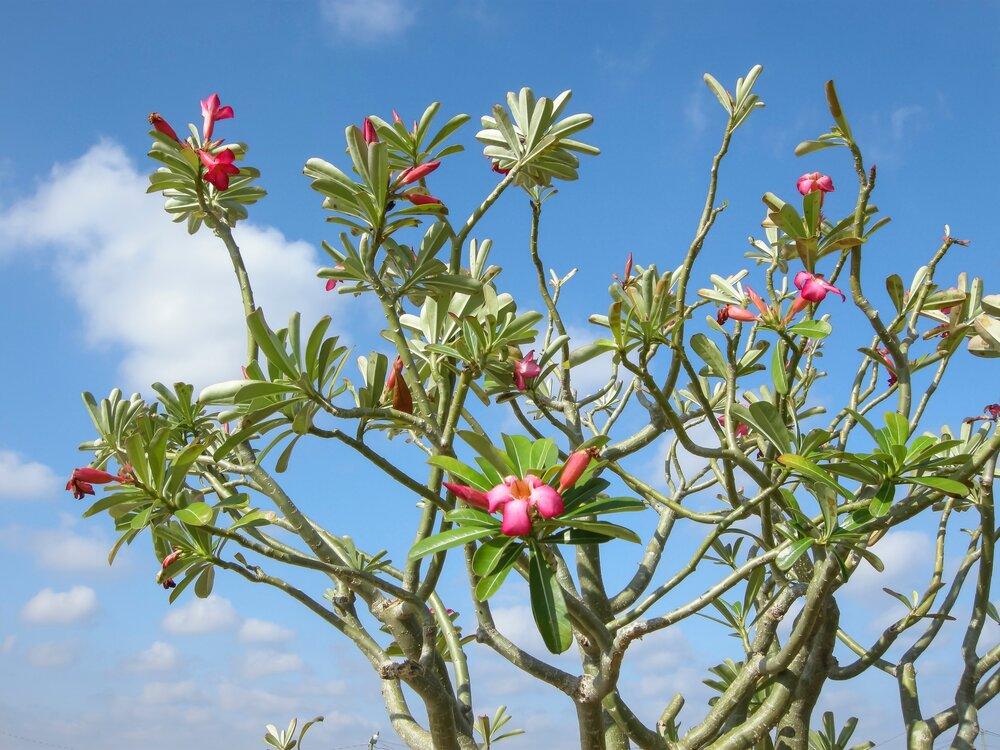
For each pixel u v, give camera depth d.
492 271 1.33
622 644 1.09
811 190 1.19
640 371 1.09
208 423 1.29
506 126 1.25
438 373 1.19
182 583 1.15
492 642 1.22
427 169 1.11
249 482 1.29
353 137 1.08
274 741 1.61
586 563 1.42
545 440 1.01
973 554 1.41
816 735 1.60
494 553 0.97
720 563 1.49
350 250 1.13
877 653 1.39
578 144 1.25
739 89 1.18
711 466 1.43
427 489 1.10
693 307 1.19
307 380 1.05
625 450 1.29
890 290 1.20
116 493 1.10
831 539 1.08
